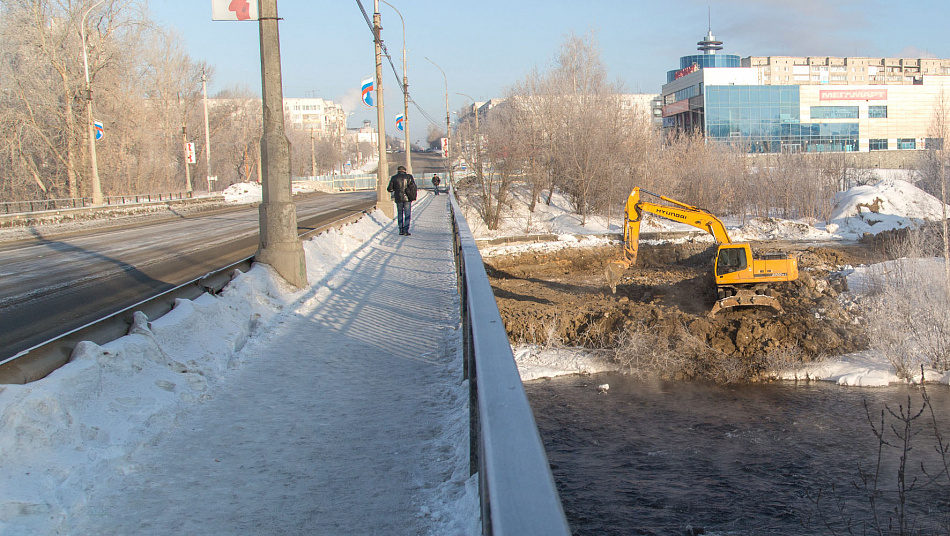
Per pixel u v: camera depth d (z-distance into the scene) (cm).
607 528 894
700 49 13675
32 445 398
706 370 1608
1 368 443
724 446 1198
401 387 614
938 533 849
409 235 2238
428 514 366
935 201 3778
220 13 1098
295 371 670
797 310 1934
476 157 4538
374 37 2908
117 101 4794
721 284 1995
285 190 1104
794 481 1039
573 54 4756
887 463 1098
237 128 8769
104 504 378
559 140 4625
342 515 366
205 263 1485
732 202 4547
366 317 938
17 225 2772
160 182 6072
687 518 923
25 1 4138
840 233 3825
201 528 350
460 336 809
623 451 1183
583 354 1750
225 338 738
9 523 336
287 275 1099
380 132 2981
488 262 3309
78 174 4472
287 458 450
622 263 2305
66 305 992
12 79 4203
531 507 160
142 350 574
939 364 1530
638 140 4556
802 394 1462
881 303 1727
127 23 4716
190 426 513
